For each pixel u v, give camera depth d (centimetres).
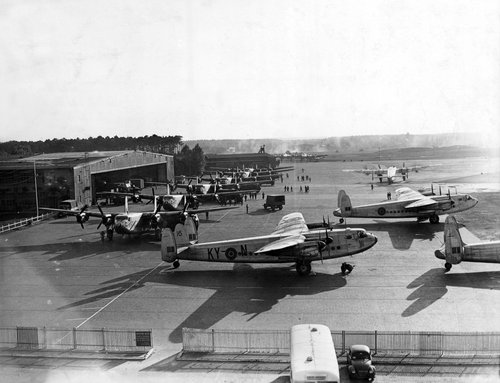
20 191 10706
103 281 5103
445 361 3052
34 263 5994
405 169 17025
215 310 4097
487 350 3170
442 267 5178
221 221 8825
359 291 4472
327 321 3759
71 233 8062
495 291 4347
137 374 3022
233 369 3050
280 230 5450
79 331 3581
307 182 16825
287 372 2997
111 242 7169
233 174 17288
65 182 10694
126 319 3966
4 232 8400
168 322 3862
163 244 5269
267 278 4994
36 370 3123
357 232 5022
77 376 3023
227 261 5125
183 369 3070
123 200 12162
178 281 4997
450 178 16138
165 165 16962
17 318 4072
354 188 14012
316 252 4850
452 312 3872
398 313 3884
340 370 2980
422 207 7362
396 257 5672
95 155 14138
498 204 9562
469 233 6862
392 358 3111
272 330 3603
